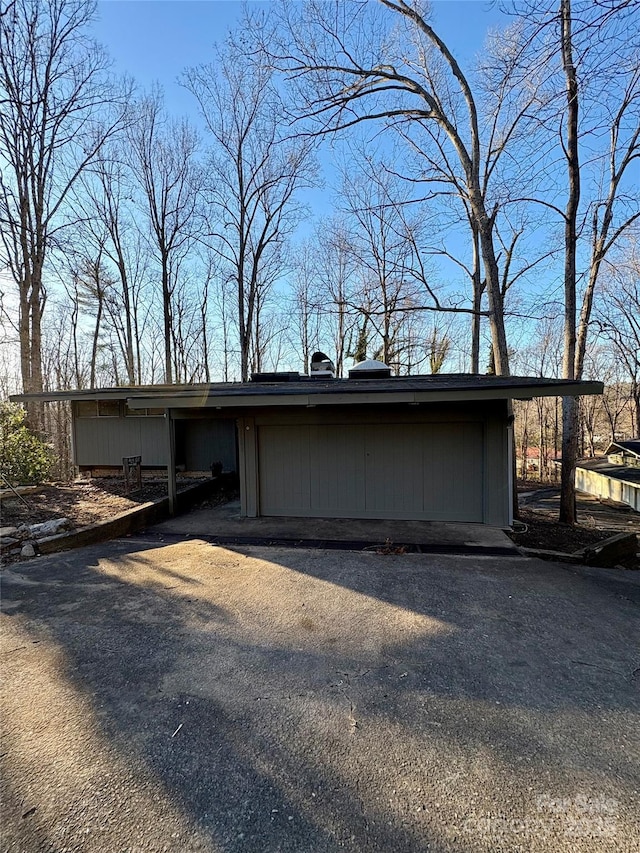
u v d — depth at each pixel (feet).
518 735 7.37
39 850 5.32
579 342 34.32
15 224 38.91
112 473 36.73
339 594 13.74
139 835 5.54
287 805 5.98
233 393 22.15
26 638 10.86
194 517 25.57
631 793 6.16
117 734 7.41
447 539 20.16
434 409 23.25
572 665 9.67
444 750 7.02
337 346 79.61
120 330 69.67
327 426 24.66
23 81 43.55
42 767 6.66
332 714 7.95
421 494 23.80
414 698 8.42
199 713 7.98
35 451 28.76
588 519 39.14
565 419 28.63
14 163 43.21
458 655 10.06
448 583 14.70
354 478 24.50
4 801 6.05
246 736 7.36
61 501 25.81
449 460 23.39
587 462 71.15
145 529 22.59
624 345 76.43
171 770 6.61
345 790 6.23
